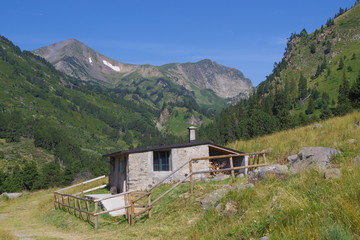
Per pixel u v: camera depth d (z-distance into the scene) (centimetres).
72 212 1894
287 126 5981
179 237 997
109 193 2547
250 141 3055
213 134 9650
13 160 12094
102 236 1252
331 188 852
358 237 588
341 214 672
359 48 19388
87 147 19725
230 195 1123
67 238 1285
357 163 1125
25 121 18375
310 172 1093
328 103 12494
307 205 773
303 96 14525
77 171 8125
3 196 3319
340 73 16388
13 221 1991
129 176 2250
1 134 15575
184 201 1380
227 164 2294
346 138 1856
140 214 1389
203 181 1748
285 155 2069
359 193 745
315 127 2605
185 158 2212
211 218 1044
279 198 915
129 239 1115
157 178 2211
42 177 7488
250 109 11269
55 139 16362
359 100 5434
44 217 1992
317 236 610
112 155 2588
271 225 737
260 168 1277
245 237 765
